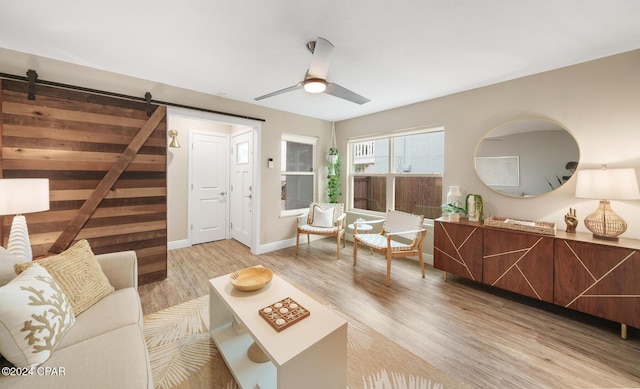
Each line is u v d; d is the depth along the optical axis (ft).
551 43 6.96
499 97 9.72
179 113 10.21
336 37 6.70
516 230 8.30
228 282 6.25
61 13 5.74
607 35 6.55
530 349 6.07
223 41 6.93
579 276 6.98
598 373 5.32
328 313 4.96
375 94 11.04
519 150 9.28
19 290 3.84
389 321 7.20
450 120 11.09
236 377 4.84
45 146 7.68
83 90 8.23
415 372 5.33
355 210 15.58
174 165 13.74
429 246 11.89
